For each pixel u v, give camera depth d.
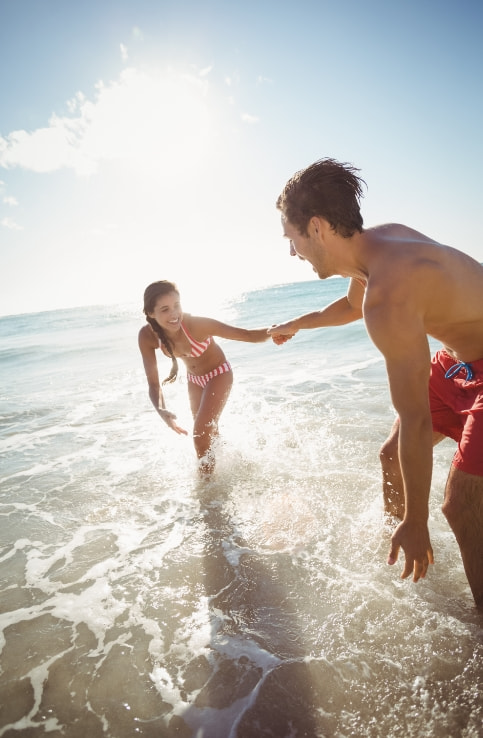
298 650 1.88
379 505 2.84
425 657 1.76
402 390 1.59
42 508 3.34
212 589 2.30
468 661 1.72
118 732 1.60
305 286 52.03
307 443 4.01
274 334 3.36
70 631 2.10
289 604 2.14
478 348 1.88
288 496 3.13
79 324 28.36
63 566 2.60
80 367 10.51
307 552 2.51
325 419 4.61
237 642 1.95
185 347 3.98
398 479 2.34
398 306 1.59
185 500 3.26
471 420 1.82
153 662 1.89
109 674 1.85
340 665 1.78
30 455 4.56
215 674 1.81
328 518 2.81
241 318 19.58
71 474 3.94
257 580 2.33
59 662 1.92
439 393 2.19
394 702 1.60
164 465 3.94
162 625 2.09
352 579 2.25
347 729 1.53
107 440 4.81
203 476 3.59
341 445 3.90
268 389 6.14
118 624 2.12
